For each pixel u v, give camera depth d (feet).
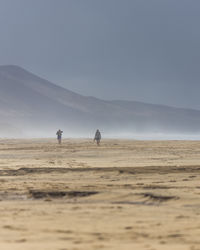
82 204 123.95
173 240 81.41
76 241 79.77
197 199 128.06
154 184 158.10
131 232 88.17
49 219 101.24
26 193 145.69
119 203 126.72
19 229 90.38
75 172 200.85
